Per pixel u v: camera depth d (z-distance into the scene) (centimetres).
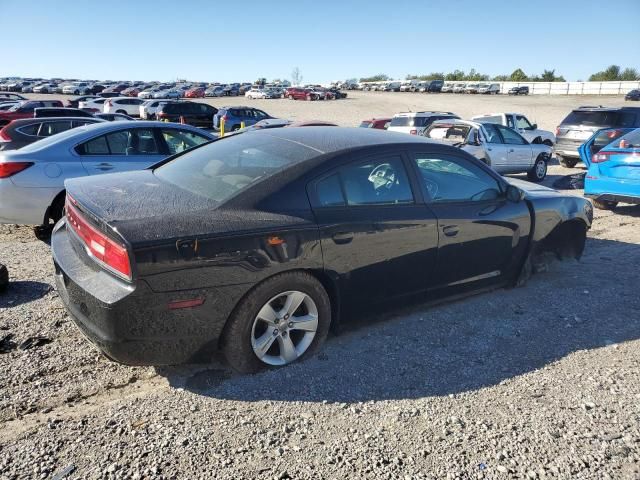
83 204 313
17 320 397
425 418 293
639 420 296
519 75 9650
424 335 396
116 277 284
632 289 507
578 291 498
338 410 299
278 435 275
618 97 6272
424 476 248
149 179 377
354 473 249
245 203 319
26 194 604
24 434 269
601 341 395
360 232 348
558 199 501
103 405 297
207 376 329
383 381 331
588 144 957
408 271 383
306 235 323
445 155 415
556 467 257
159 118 2867
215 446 265
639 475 254
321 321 349
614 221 824
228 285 300
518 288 500
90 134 660
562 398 317
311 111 4472
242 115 2872
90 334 292
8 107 2886
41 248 610
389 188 376
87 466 248
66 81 8112
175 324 291
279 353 344
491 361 361
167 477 243
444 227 395
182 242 284
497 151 1198
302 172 339
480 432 282
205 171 369
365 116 4031
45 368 332
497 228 434
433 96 6719
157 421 284
